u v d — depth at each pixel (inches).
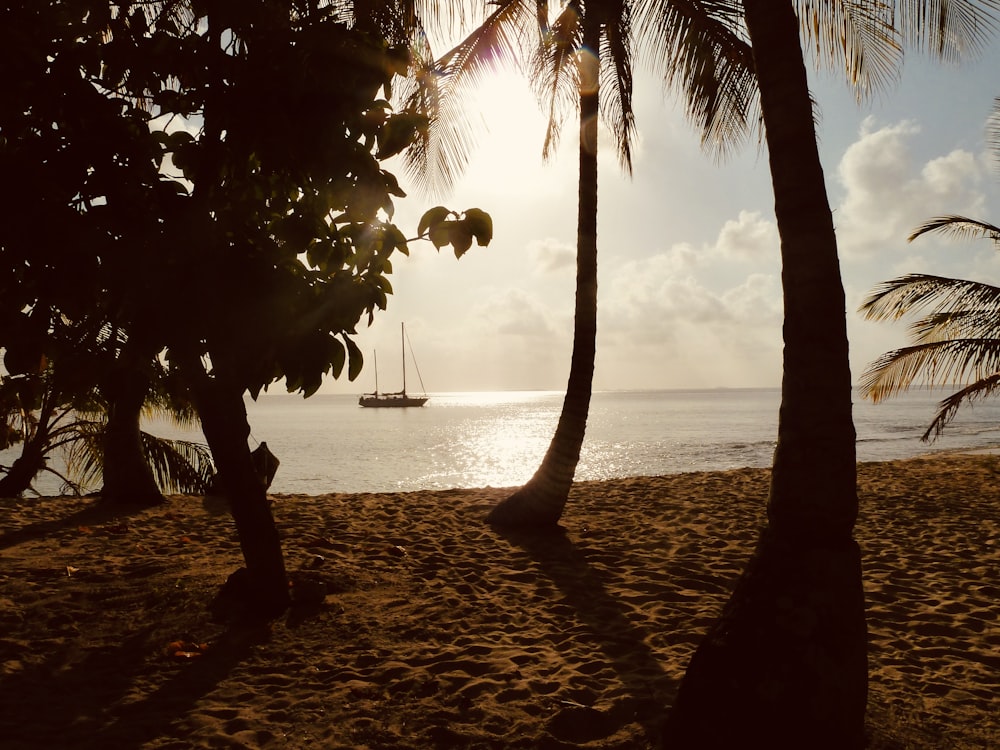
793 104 120.3
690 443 1563.7
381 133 134.6
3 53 107.1
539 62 342.3
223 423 190.2
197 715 134.8
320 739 125.8
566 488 321.1
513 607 205.2
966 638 181.9
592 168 316.5
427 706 138.7
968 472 520.7
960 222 482.0
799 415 117.4
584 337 319.0
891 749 117.6
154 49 124.1
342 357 130.9
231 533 303.4
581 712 132.9
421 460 1333.7
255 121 121.7
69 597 205.3
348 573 236.8
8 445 479.5
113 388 123.7
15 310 110.5
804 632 110.7
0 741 124.3
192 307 118.9
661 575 240.7
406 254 140.9
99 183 111.1
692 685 116.9
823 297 116.6
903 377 488.7
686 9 303.7
